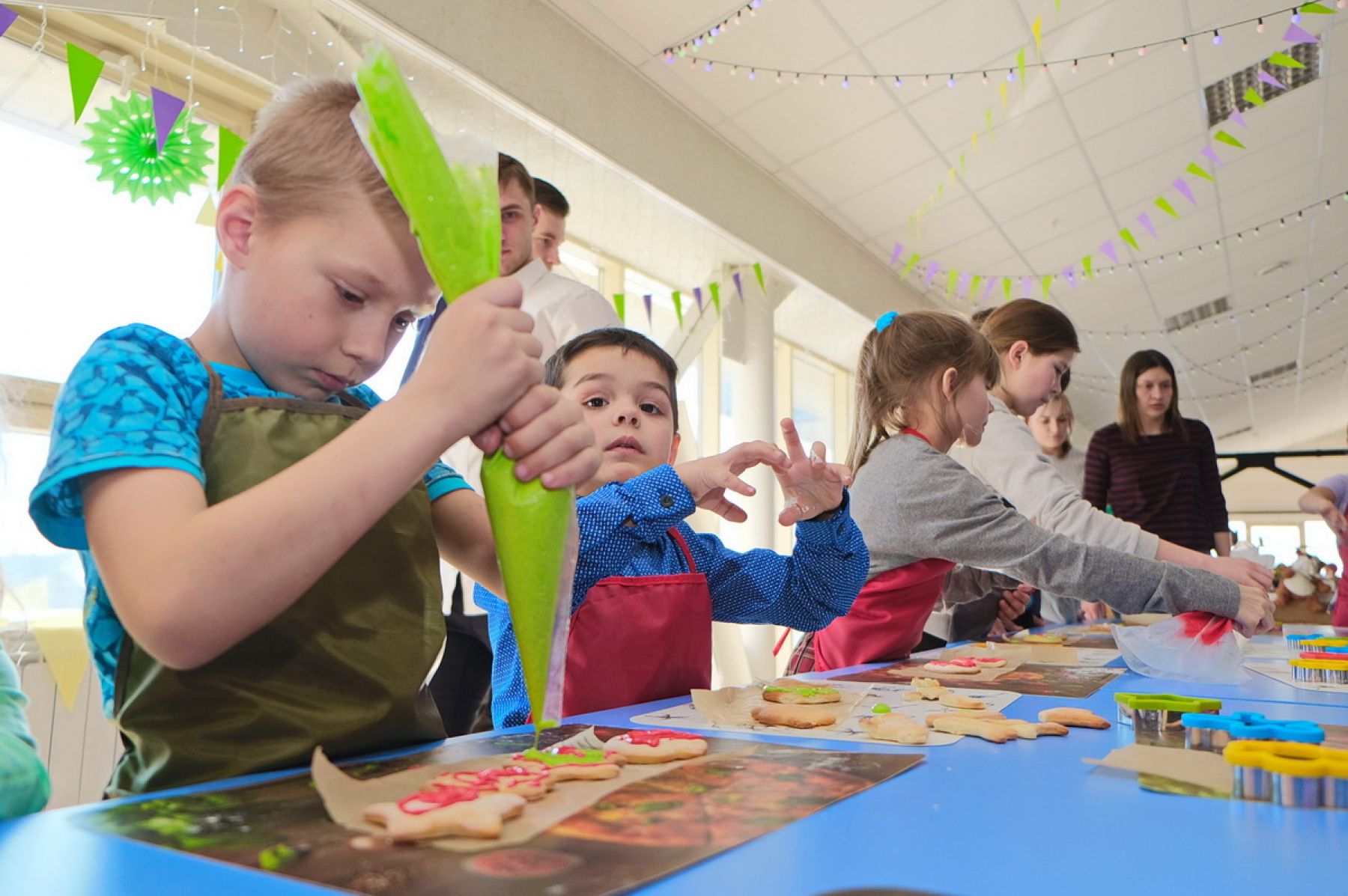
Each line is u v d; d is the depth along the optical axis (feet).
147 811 1.27
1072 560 4.00
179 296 7.25
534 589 1.49
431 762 1.62
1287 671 3.39
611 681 2.79
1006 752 1.79
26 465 5.11
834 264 16.12
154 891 0.97
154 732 1.72
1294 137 14.93
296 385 1.93
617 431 3.58
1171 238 17.62
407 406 1.50
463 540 2.36
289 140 1.76
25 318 6.29
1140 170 15.06
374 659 1.87
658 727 2.10
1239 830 1.24
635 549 3.11
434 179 1.52
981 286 19.07
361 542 1.93
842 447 23.56
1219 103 13.64
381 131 1.49
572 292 5.94
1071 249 17.44
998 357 5.09
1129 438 8.43
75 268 6.61
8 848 1.11
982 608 5.63
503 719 2.86
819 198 15.06
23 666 5.74
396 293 1.79
